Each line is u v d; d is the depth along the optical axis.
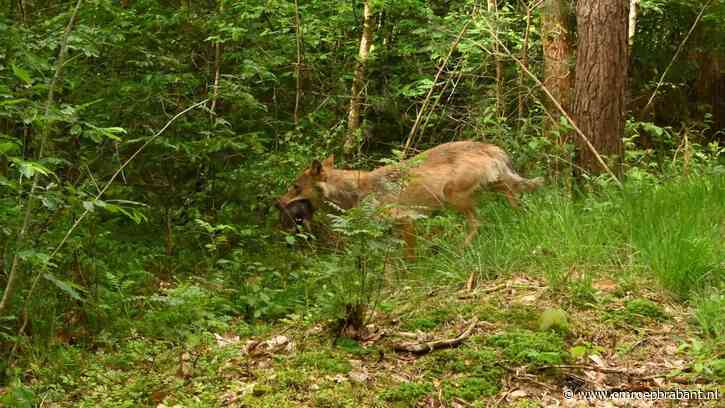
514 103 10.46
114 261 7.02
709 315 5.37
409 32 11.27
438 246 7.28
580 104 8.90
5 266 5.02
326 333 5.50
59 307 5.61
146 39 8.88
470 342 5.24
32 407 4.49
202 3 10.09
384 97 10.49
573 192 8.33
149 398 4.70
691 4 11.80
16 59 6.04
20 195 5.19
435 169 7.73
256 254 7.84
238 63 9.94
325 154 9.05
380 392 4.65
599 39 8.73
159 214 8.55
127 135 8.34
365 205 5.55
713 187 7.45
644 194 7.22
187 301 5.86
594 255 6.41
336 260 5.94
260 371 4.98
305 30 10.16
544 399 4.62
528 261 6.60
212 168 9.04
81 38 6.32
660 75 13.09
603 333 5.39
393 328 5.58
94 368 5.07
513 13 10.37
